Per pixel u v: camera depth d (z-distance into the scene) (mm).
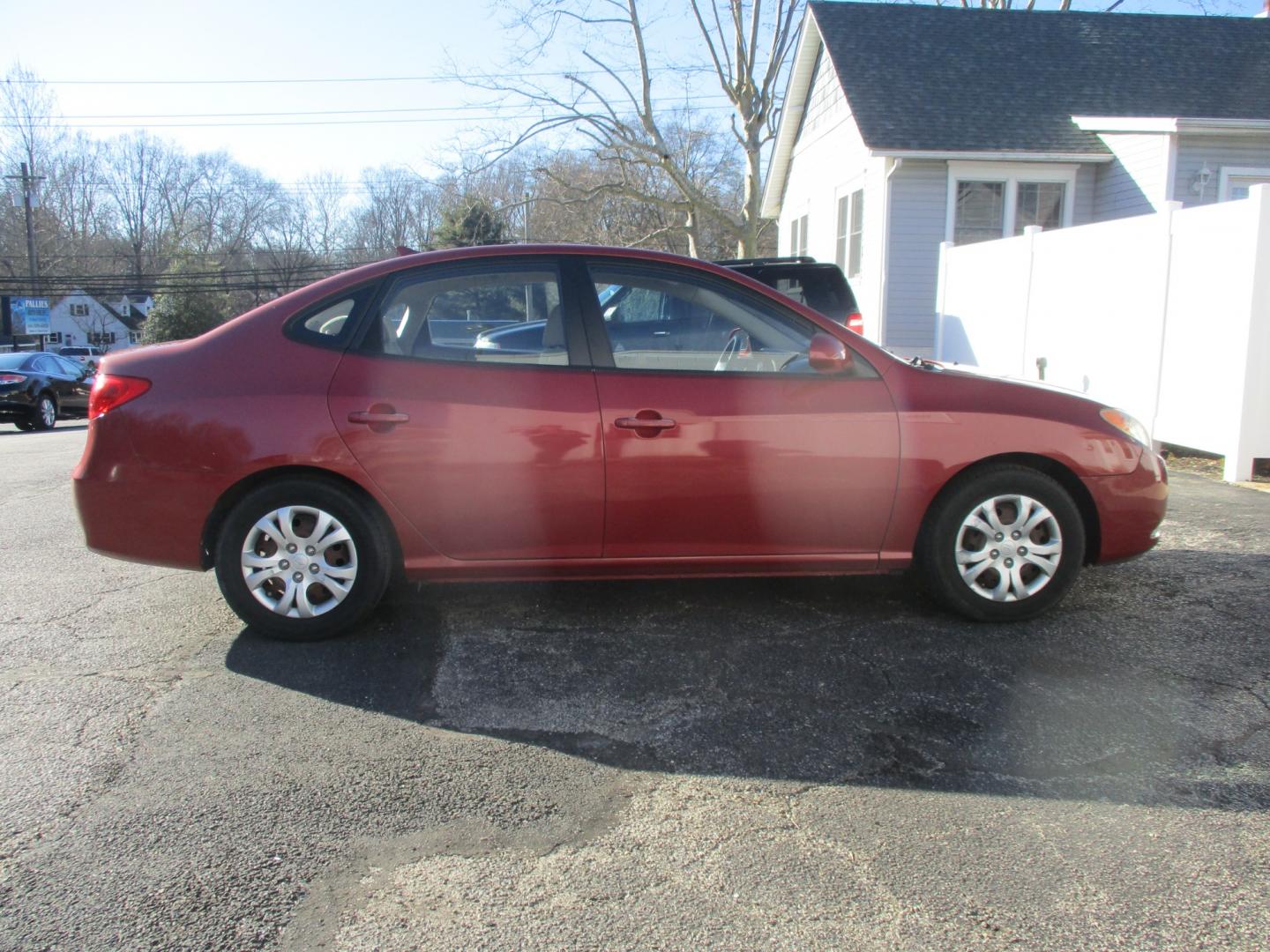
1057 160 13602
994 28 16234
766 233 29859
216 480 3643
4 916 2139
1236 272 6777
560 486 3721
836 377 3852
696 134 25797
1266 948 2018
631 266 3896
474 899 2203
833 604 4289
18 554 5352
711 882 2262
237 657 3674
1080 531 3926
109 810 2572
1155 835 2445
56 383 17484
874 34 16000
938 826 2494
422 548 3771
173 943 2051
